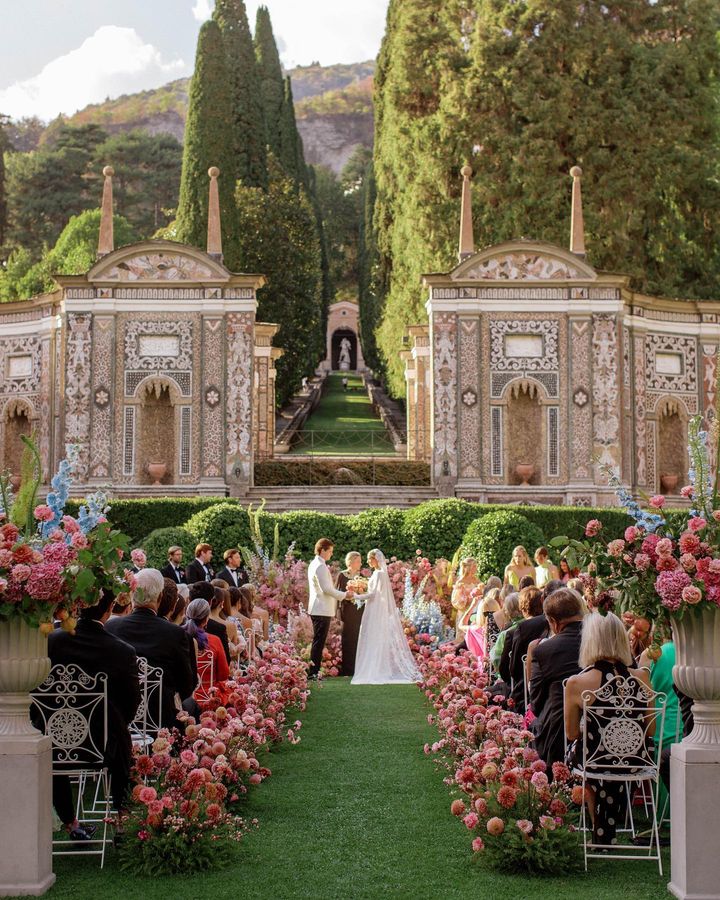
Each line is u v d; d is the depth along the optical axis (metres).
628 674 9.29
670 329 39.25
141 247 36.56
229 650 13.69
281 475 38.81
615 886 8.41
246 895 8.16
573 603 10.16
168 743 9.58
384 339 63.59
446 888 8.33
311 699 17.50
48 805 8.45
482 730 11.30
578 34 47.12
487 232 46.75
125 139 110.44
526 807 9.05
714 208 48.75
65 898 8.10
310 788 11.43
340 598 20.69
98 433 36.31
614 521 31.33
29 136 192.62
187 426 36.41
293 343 61.59
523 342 36.72
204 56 54.91
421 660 19.61
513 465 37.00
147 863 8.73
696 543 8.43
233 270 54.72
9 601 8.21
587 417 36.56
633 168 46.78
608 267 47.22
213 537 27.86
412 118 50.44
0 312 39.56
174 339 36.59
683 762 8.09
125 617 10.83
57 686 9.20
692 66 47.75
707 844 8.00
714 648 8.25
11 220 97.69
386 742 13.84
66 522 8.85
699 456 8.98
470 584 21.11
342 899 8.08
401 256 56.03
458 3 49.78
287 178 70.06
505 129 47.22
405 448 53.47
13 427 39.66
